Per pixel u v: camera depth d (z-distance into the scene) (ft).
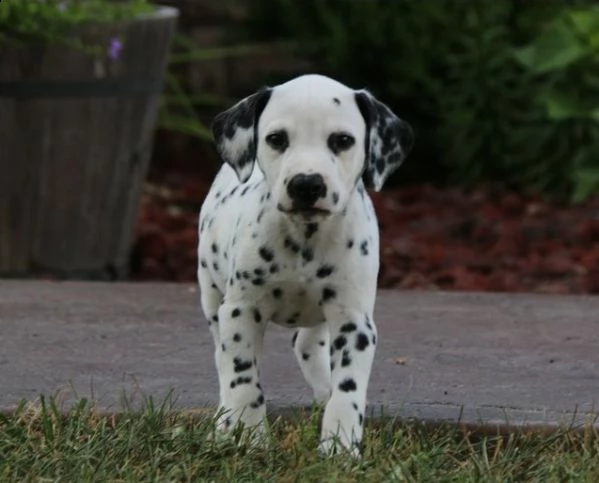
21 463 25.75
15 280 43.04
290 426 28.48
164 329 36.81
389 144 26.53
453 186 63.16
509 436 28.43
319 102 25.84
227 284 27.78
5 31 43.65
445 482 25.29
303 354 30.42
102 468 25.40
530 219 56.18
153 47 46.03
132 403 30.04
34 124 44.47
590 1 64.75
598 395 31.32
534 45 59.11
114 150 45.80
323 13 64.44
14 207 44.83
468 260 50.08
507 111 62.18
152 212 55.83
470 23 63.21
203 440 26.71
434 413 29.58
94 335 36.01
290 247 26.50
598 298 41.14
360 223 26.86
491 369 33.40
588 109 59.21
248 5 66.54
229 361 27.12
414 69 63.16
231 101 65.77
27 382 31.68
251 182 27.89
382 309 39.37
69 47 44.29
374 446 26.76
